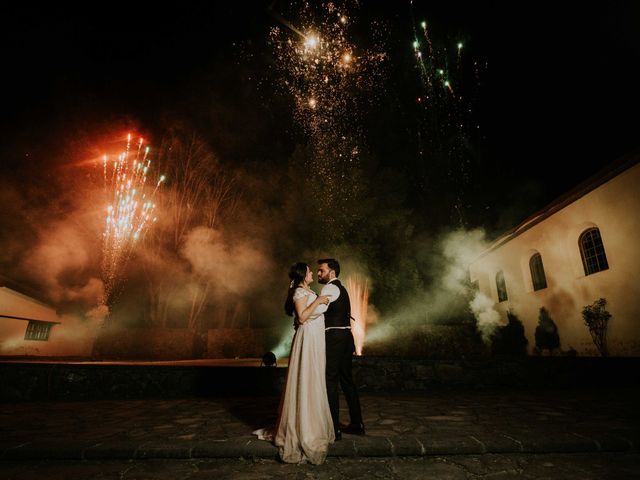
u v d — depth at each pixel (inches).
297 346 148.3
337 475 120.9
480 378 290.4
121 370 271.0
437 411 202.4
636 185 410.6
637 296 416.2
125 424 178.5
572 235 529.0
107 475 123.2
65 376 263.9
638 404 215.3
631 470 121.8
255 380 275.6
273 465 131.0
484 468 125.0
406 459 135.0
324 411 140.6
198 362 614.9
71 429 168.9
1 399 253.8
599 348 462.6
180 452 138.5
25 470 128.3
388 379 285.7
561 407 208.8
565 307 546.0
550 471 121.6
